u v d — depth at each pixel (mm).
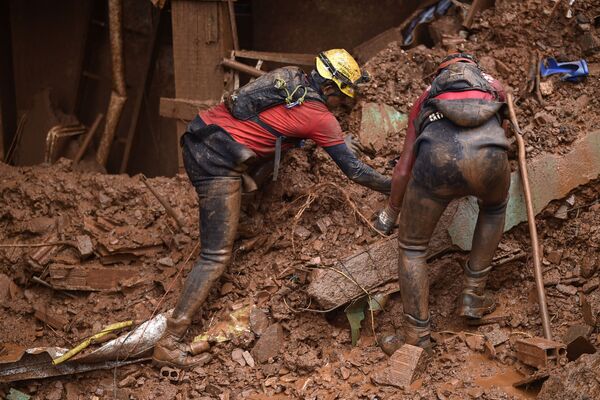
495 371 5090
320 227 5852
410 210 5031
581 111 5887
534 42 6242
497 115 5027
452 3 6801
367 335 5613
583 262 5484
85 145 7855
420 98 5219
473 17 6531
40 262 6281
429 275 5645
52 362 5633
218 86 6906
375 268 5570
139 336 5688
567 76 6020
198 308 5648
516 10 6332
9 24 8281
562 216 5641
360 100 6277
